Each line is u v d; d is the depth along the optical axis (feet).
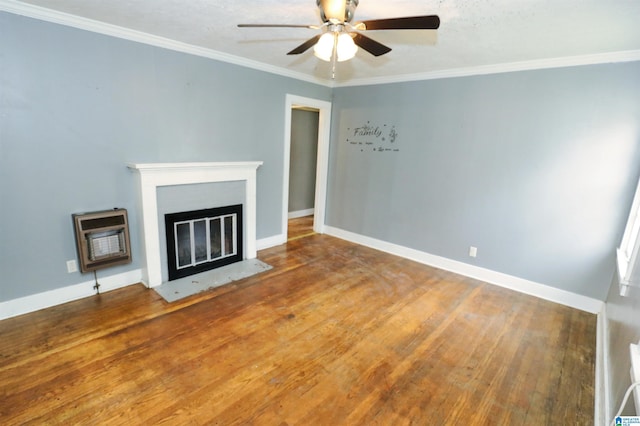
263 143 13.16
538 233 10.48
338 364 7.07
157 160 10.17
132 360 6.88
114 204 9.48
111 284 9.83
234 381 6.43
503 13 6.51
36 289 8.52
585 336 8.45
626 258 8.24
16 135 7.64
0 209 7.70
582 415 5.97
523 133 10.35
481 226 11.67
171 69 9.93
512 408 6.08
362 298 10.12
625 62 8.50
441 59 10.24
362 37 6.28
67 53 8.03
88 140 8.72
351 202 15.60
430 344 7.93
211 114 11.21
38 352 6.98
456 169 12.00
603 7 5.95
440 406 6.07
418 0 6.10
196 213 10.92
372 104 14.11
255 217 12.86
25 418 5.40
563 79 9.44
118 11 7.44
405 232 13.83
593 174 9.32
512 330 8.65
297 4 6.75
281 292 10.28
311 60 11.38
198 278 10.97
